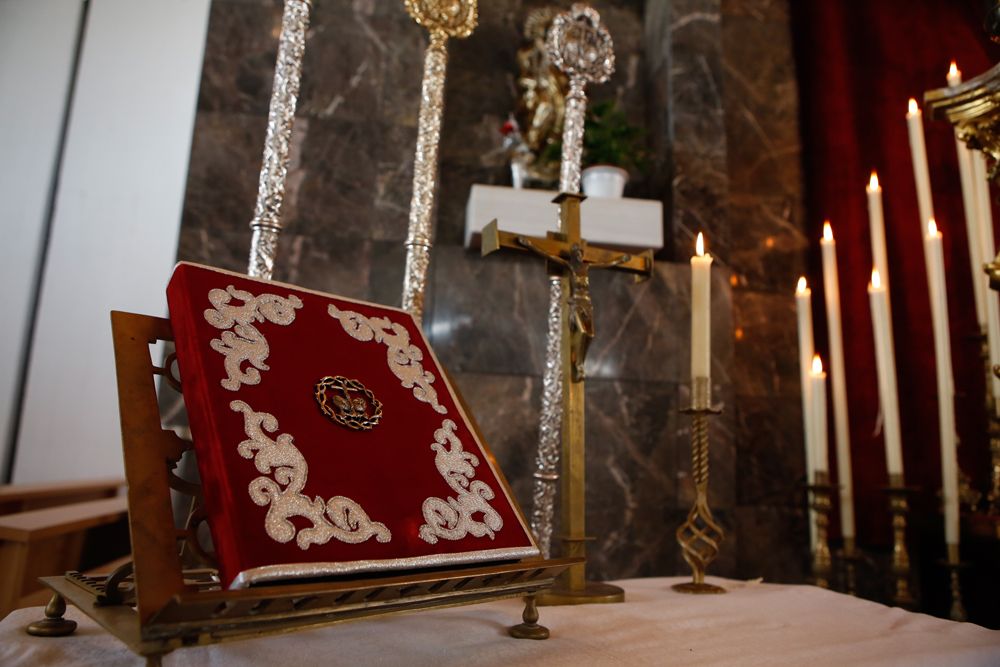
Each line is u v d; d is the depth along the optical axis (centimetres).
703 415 146
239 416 79
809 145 334
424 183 153
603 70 171
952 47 298
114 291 300
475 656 84
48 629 89
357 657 83
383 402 96
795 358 320
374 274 266
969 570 214
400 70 289
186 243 257
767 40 356
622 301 279
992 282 144
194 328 85
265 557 69
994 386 210
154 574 69
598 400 270
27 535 157
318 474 80
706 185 306
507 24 347
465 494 93
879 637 100
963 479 244
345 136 278
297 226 265
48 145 309
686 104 316
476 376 262
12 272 294
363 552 76
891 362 212
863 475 280
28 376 287
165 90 324
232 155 269
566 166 163
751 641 96
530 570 87
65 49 321
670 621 108
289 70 141
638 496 266
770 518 301
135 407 81
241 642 89
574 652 87
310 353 94
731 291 295
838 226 307
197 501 79
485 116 333
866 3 321
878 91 308
